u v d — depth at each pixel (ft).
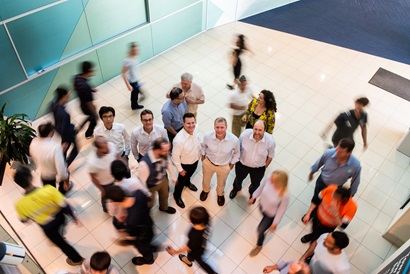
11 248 8.91
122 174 10.35
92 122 16.47
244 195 15.01
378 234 13.93
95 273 8.94
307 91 20.84
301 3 30.12
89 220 13.70
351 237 13.79
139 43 21.06
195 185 15.34
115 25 19.21
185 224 13.79
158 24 21.42
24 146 14.49
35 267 10.35
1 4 14.16
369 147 17.56
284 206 10.98
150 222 11.16
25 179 10.78
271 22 27.30
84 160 16.02
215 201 14.70
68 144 14.84
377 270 11.59
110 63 20.13
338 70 22.67
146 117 12.21
